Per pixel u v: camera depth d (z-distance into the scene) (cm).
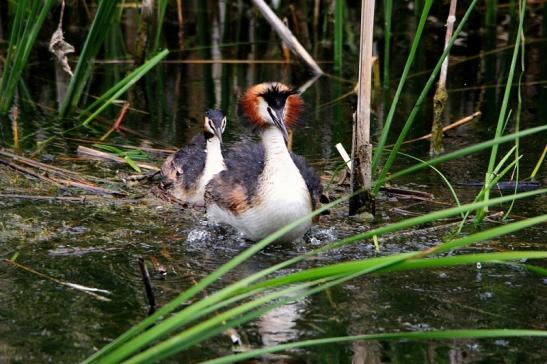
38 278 1020
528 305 945
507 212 1202
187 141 1599
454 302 957
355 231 1197
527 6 2412
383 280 1023
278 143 1125
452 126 1638
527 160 1480
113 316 918
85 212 1259
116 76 2016
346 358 834
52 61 2133
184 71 2075
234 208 1154
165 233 1195
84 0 2248
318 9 2306
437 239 1152
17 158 1423
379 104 1822
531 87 1916
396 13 2281
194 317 671
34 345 851
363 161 1222
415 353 845
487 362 826
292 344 697
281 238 1143
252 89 1137
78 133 1628
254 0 2042
